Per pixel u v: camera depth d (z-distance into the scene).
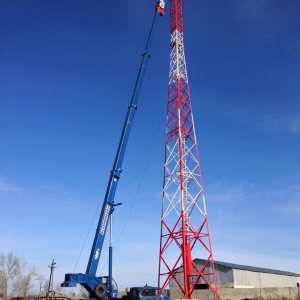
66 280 37.41
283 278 88.44
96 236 40.66
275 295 63.59
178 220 51.31
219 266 73.31
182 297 49.69
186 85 58.31
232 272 71.06
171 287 67.62
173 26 63.03
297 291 64.62
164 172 54.78
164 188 53.84
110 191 42.97
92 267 39.19
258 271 79.38
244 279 73.62
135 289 37.75
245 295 62.97
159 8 57.50
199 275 49.59
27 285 82.81
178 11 64.00
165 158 55.53
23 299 70.38
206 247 50.38
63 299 66.31
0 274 83.06
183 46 61.31
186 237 50.44
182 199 51.75
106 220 41.69
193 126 55.72
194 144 54.75
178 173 53.22
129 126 47.94
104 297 37.94
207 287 63.78
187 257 49.47
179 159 53.81
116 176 44.16
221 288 64.19
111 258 39.66
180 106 56.66
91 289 37.88
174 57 60.56
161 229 52.25
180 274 66.38
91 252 40.00
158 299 37.78
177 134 55.56
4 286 81.25
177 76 58.44
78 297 66.94
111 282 38.75
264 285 79.94
